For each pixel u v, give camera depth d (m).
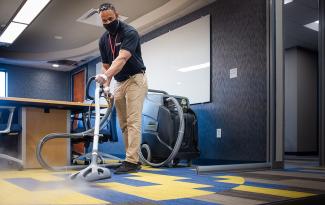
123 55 2.54
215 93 4.60
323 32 4.01
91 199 1.48
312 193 1.71
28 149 3.53
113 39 2.79
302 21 6.24
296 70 7.84
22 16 5.52
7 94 8.91
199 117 4.82
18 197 1.53
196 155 4.03
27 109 3.56
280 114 3.64
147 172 3.00
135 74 2.78
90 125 3.51
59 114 3.77
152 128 3.99
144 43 6.21
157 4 5.20
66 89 9.79
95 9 5.38
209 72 4.71
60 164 3.68
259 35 4.06
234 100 4.31
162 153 3.86
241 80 4.24
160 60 5.75
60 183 2.09
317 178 2.49
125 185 1.99
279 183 2.16
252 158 4.01
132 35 2.64
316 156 7.23
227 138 4.36
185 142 3.94
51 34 6.65
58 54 7.91
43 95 9.43
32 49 7.79
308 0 5.32
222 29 4.59
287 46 7.89
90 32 6.57
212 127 4.60
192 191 1.76
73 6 5.26
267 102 3.60
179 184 2.07
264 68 3.96
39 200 1.45
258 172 3.05
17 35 6.55
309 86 8.09
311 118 8.06
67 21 5.92
